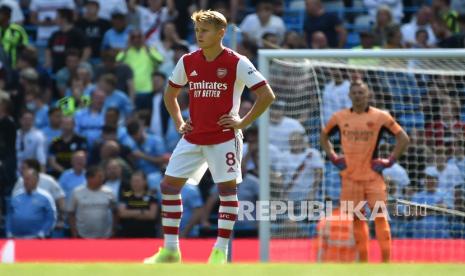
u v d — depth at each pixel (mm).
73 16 59062
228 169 25844
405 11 62688
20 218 44438
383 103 39781
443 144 38938
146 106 51531
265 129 34875
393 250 35281
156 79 51094
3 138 48656
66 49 57344
